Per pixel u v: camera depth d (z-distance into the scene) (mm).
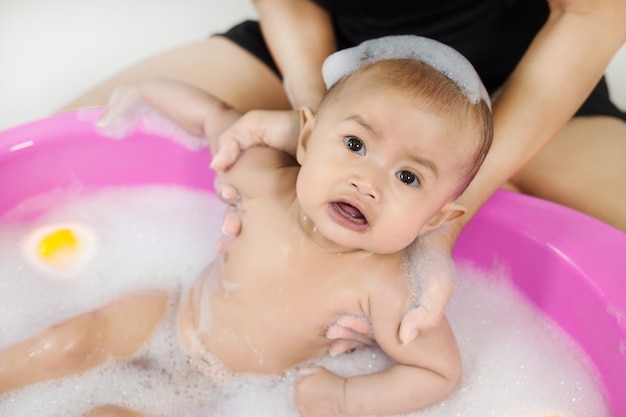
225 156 1323
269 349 1290
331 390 1247
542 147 1332
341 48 1578
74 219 1531
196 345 1326
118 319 1327
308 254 1242
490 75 1511
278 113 1345
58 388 1313
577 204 1452
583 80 1308
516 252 1360
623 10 1275
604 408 1269
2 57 2053
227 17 2145
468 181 1179
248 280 1269
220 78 1614
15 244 1495
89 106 1554
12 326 1439
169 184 1553
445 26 1475
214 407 1320
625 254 1294
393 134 1117
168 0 2150
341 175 1124
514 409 1302
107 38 2107
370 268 1227
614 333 1238
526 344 1355
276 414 1311
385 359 1346
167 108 1449
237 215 1307
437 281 1217
